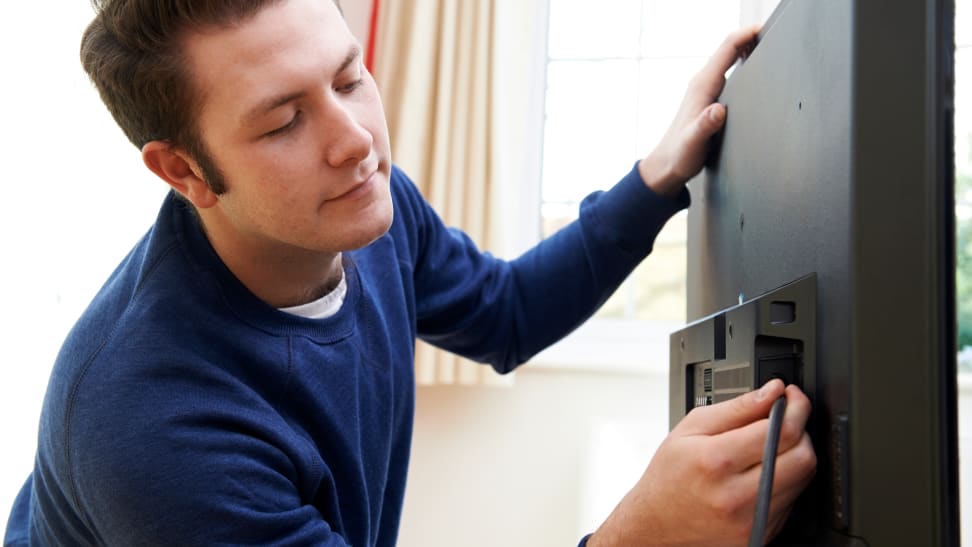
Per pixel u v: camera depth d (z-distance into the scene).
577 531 2.09
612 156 2.32
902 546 0.49
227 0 0.70
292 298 0.89
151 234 0.91
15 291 1.66
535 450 2.13
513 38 2.17
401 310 1.01
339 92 0.76
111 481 0.73
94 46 0.80
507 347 1.15
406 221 1.09
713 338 0.76
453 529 2.14
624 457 2.03
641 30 2.32
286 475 0.81
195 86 0.73
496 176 2.09
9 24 1.64
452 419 2.17
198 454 0.74
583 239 1.08
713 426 0.62
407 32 2.15
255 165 0.74
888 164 0.50
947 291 0.50
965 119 2.22
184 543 0.73
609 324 2.27
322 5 0.74
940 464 0.49
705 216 0.95
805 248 0.60
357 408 0.91
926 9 0.50
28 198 1.70
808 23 0.61
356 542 0.91
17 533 1.06
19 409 1.68
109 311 0.85
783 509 0.58
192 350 0.79
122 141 1.96
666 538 0.63
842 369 0.52
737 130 0.83
